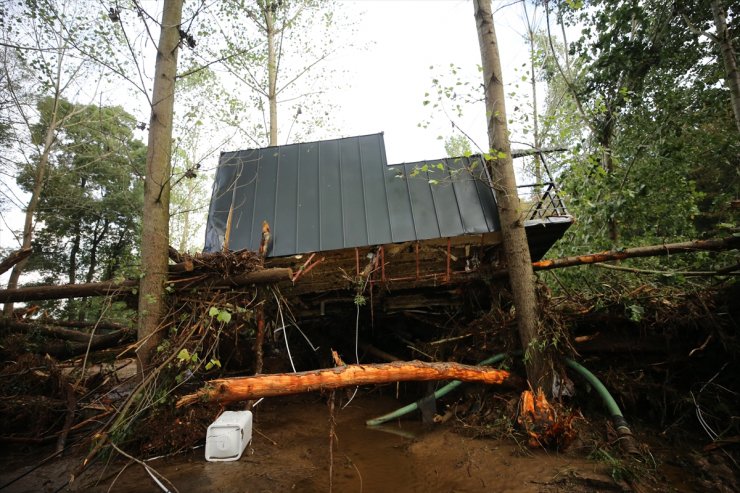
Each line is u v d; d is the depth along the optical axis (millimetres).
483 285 6094
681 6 8047
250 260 4816
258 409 5934
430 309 7082
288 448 4383
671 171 7000
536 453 3891
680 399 4527
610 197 6516
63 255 21266
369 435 4992
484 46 5508
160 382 4074
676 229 7262
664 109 7910
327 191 6320
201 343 4355
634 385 4801
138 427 3902
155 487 3258
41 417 4344
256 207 6305
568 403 4738
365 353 7922
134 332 5426
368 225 5895
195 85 9156
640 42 8164
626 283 5648
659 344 4996
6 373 4723
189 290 4715
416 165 6395
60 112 15656
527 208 6402
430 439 4598
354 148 6723
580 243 7207
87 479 3412
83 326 7141
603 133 8773
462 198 6008
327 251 5750
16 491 3217
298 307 6719
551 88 12055
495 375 4820
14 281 12750
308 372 3654
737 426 4102
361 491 3414
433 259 6023
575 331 5348
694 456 3865
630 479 3330
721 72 8000
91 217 20562
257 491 3271
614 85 8719
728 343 4535
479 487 3377
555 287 6621
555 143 6348
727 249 4781
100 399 4723
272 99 12477
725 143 7879
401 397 6789
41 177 13312
